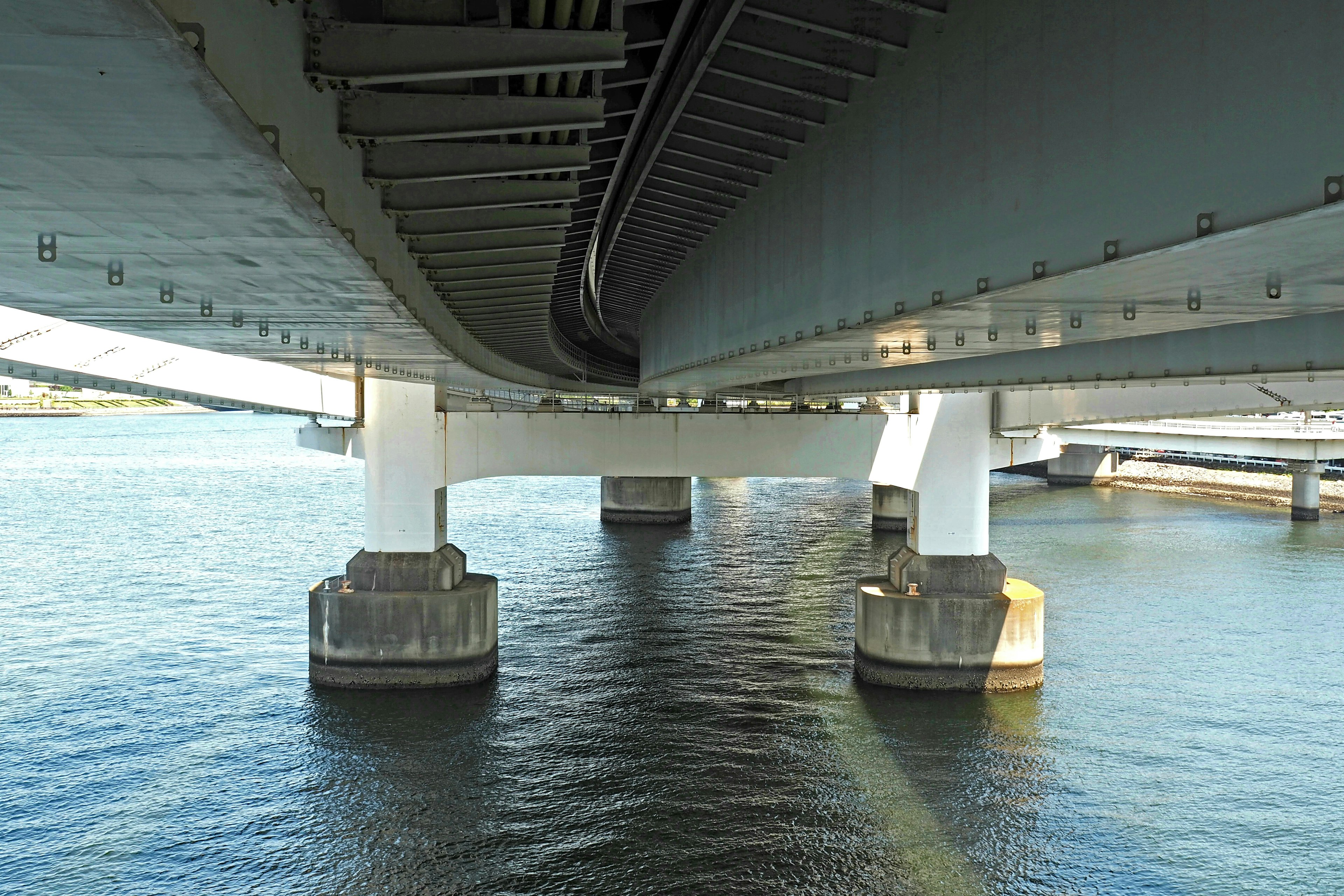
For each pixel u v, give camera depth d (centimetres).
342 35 960
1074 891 2475
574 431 4612
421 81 1130
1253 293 1242
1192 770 3172
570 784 3062
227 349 2264
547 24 1026
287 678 4019
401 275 1548
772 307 2203
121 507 9438
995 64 1270
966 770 3173
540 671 4178
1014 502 10388
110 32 513
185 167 758
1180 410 3731
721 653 4469
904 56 1530
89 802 2898
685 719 3612
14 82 588
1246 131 853
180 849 2639
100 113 639
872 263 1658
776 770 3169
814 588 5916
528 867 2573
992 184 1282
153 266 1146
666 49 1498
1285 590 5669
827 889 2481
